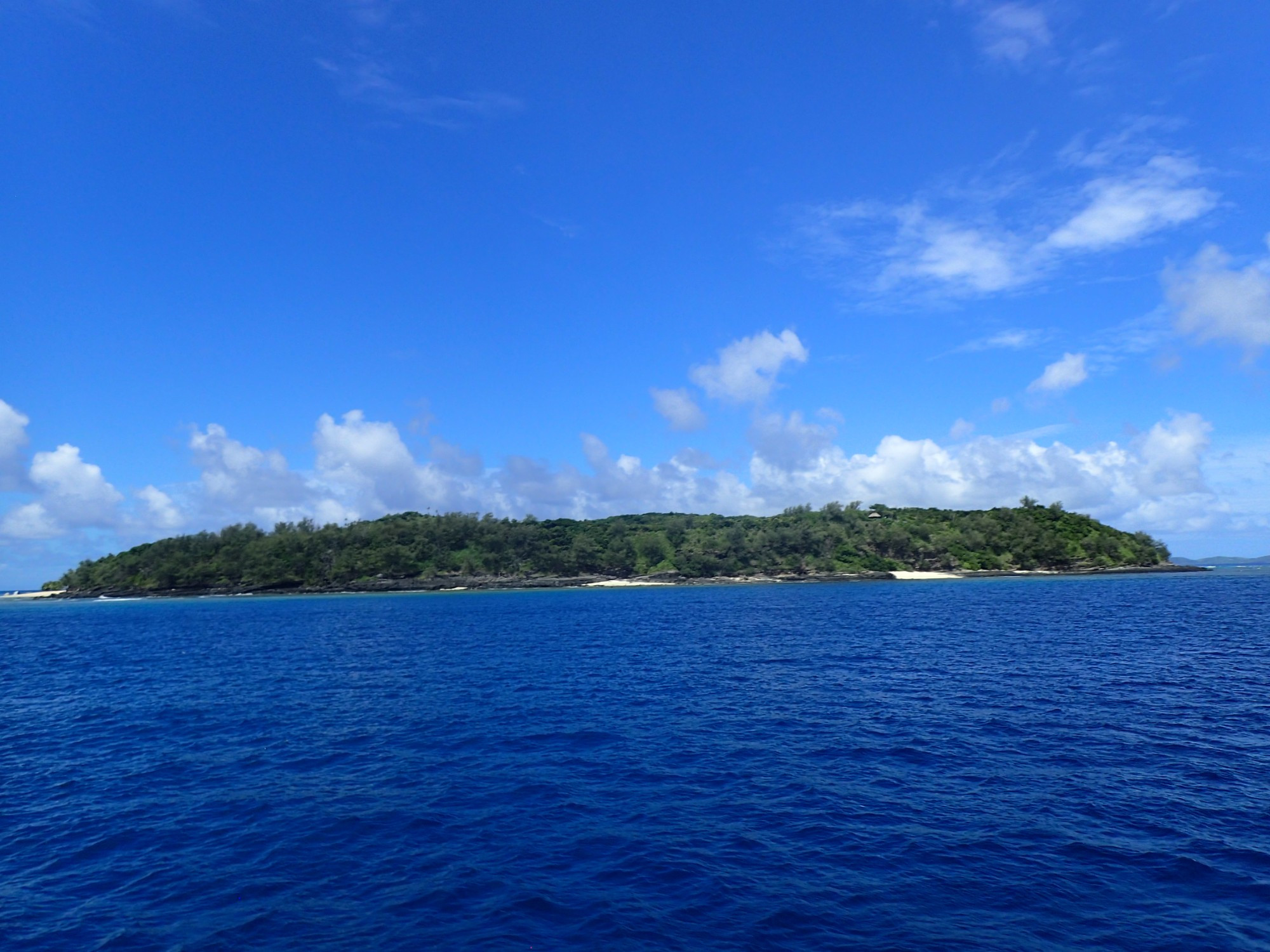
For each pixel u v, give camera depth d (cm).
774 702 3491
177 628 10025
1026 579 19150
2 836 1967
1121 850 1691
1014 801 2028
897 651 5291
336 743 2894
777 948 1320
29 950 1379
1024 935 1341
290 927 1445
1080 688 3681
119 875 1706
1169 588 14012
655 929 1395
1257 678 3888
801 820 1927
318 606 15125
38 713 3762
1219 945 1296
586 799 2138
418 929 1425
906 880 1570
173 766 2628
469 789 2264
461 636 7412
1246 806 1952
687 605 12219
